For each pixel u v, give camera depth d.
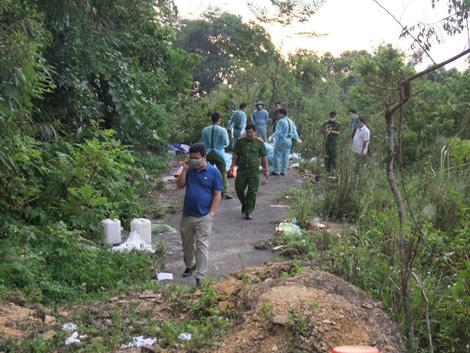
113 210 10.35
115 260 8.32
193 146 7.61
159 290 7.04
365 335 5.02
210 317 5.77
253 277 6.54
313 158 18.62
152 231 10.66
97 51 13.59
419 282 5.48
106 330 5.55
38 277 7.15
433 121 16.95
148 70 18.28
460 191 10.16
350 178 11.79
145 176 14.44
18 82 8.41
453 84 17.33
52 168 9.84
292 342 4.89
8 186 8.91
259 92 27.20
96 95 14.73
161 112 17.17
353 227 9.41
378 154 14.78
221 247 9.68
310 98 26.27
